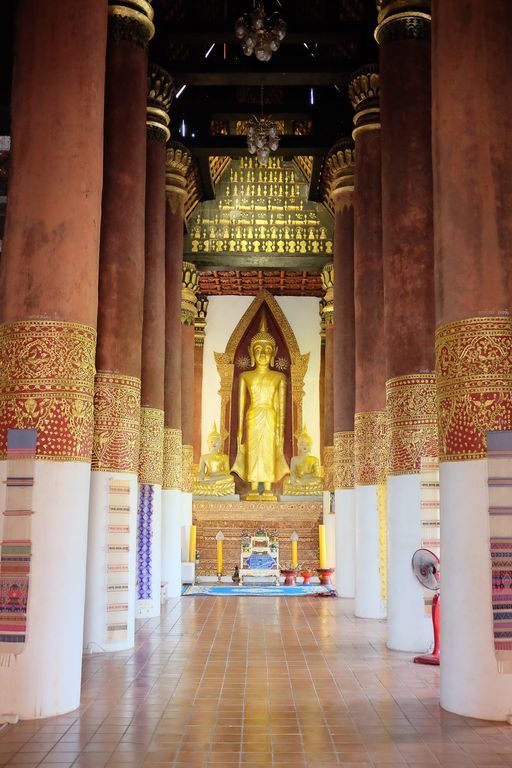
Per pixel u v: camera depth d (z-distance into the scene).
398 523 11.34
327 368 24.95
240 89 21.45
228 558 25.09
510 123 8.25
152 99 15.38
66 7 8.45
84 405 8.12
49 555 7.72
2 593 7.65
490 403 7.88
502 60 8.29
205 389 28.08
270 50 13.63
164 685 8.84
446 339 8.20
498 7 8.34
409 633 11.02
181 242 18.44
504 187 8.16
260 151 16.17
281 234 23.55
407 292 11.60
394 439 11.54
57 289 8.05
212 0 17.44
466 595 7.73
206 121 19.48
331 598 18.02
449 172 8.31
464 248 8.14
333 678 9.23
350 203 17.84
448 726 7.21
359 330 14.91
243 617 14.75
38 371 7.95
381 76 12.39
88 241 8.31
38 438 7.86
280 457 27.55
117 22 12.12
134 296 11.76
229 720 7.38
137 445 11.70
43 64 8.36
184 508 23.25
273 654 10.81
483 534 7.73
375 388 14.64
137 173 11.97
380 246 14.85
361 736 6.89
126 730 7.05
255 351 28.28
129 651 11.05
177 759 6.26
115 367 11.48
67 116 8.30
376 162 15.00
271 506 26.16
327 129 19.25
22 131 8.30
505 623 7.57
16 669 7.50
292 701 8.12
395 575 11.26
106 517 11.20
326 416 24.88
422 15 12.09
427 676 9.34
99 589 11.05
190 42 16.08
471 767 6.10
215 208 23.62
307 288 27.92
